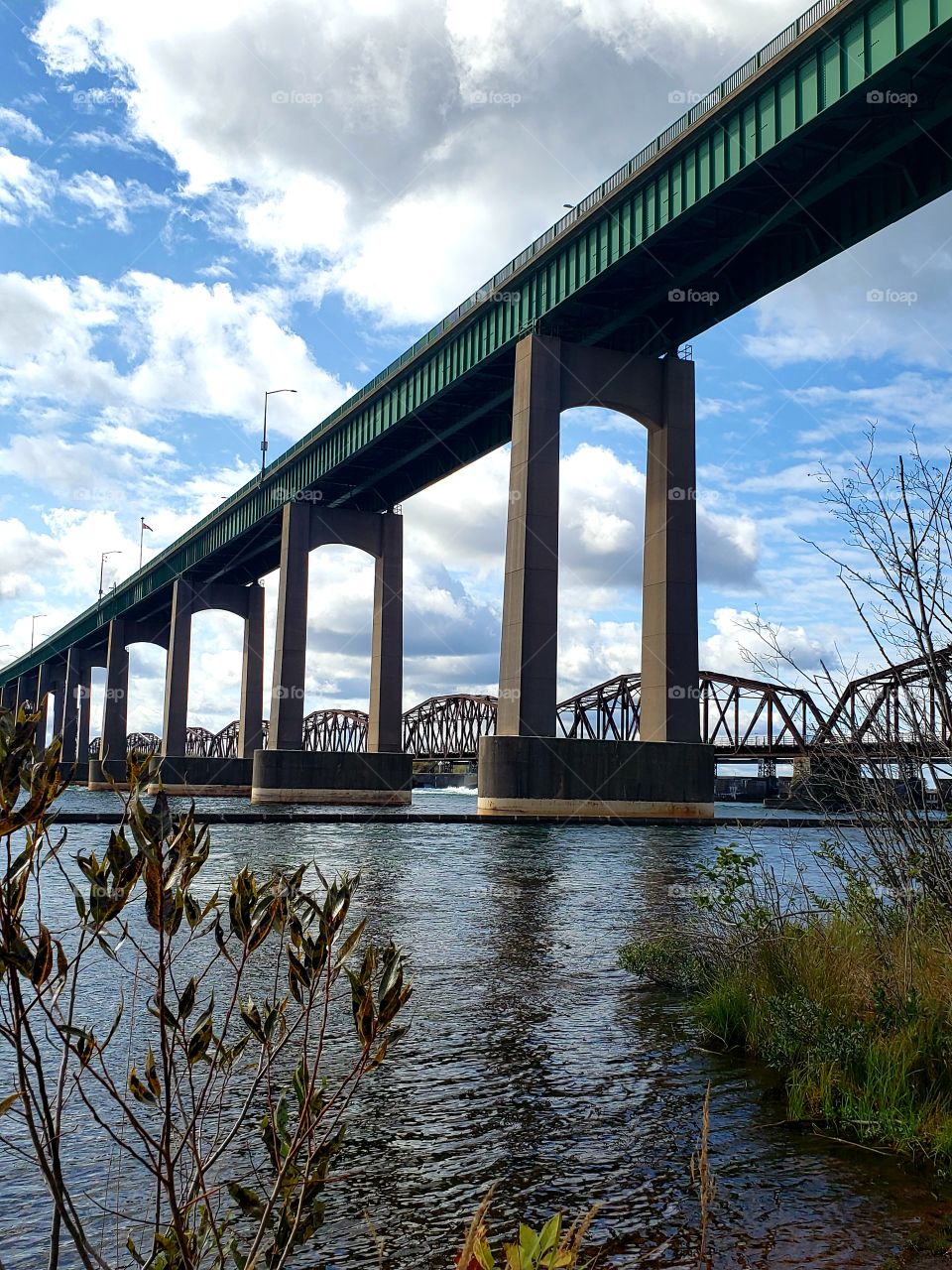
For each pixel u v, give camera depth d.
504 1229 6.72
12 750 2.83
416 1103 9.30
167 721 132.25
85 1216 6.85
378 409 89.81
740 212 57.78
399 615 104.75
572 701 114.75
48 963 2.92
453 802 124.19
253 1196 3.43
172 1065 3.30
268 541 119.94
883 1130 8.38
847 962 11.35
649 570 69.94
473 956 16.94
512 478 67.31
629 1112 9.12
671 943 15.98
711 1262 6.21
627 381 69.56
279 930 3.43
